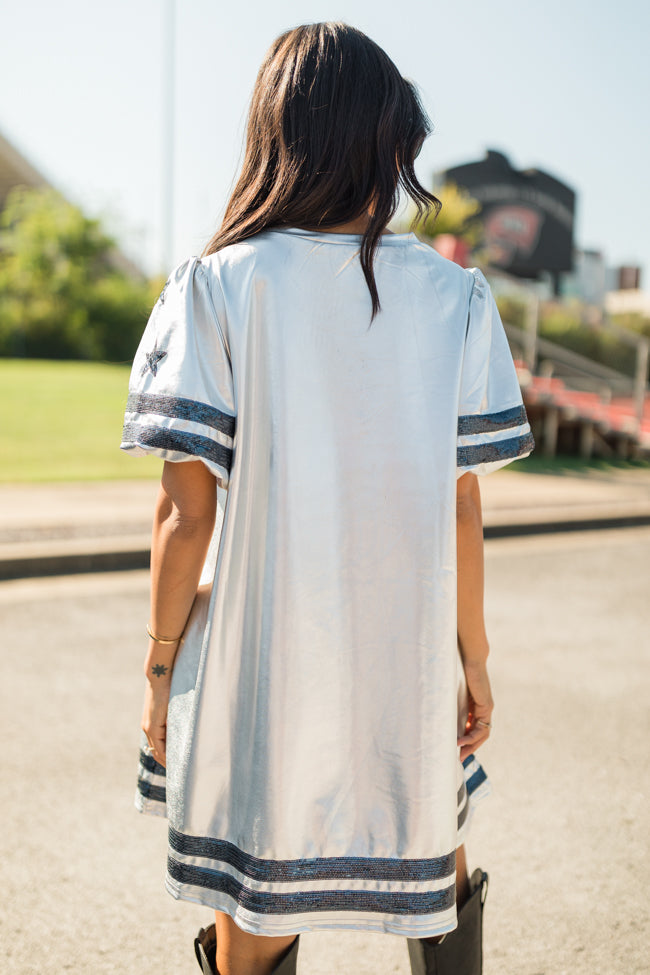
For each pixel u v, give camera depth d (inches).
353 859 46.2
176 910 90.8
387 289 45.3
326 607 44.4
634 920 90.7
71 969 81.1
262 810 44.6
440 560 45.8
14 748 127.7
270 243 44.8
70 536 250.8
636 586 244.2
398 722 45.7
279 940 48.6
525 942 86.5
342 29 46.5
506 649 183.9
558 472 471.8
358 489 44.6
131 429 44.1
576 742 136.3
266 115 46.3
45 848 101.6
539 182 792.3
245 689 45.5
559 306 563.8
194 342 44.1
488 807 114.7
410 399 45.3
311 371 44.2
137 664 165.3
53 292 1194.0
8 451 406.6
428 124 48.3
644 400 566.6
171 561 45.6
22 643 176.2
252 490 44.7
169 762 48.3
